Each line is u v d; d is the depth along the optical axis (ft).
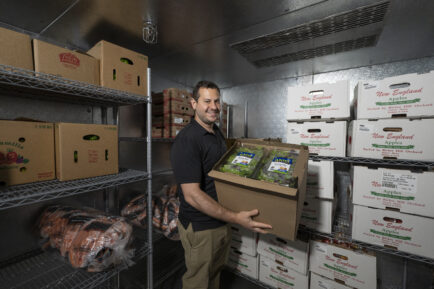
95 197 5.32
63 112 4.66
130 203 5.76
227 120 8.44
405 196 3.64
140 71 4.15
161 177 7.20
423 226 3.54
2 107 3.83
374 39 4.60
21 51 2.78
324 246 4.58
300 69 6.60
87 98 4.42
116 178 3.72
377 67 6.17
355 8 3.49
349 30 4.19
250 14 3.74
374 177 3.92
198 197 3.24
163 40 4.75
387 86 3.74
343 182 6.48
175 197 6.11
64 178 3.27
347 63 6.09
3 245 3.84
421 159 3.50
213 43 4.89
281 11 3.62
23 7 3.51
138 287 5.20
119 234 3.44
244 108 8.41
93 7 3.55
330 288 4.54
